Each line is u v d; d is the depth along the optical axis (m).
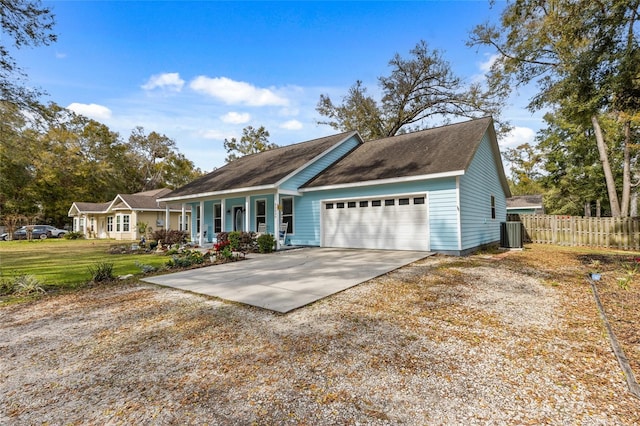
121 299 5.65
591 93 7.75
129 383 2.77
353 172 12.54
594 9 7.35
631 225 12.56
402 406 2.32
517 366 2.89
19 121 12.88
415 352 3.21
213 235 17.27
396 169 11.09
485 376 2.72
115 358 3.28
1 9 9.38
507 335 3.62
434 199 10.26
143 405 2.43
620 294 5.27
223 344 3.52
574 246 13.73
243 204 15.79
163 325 4.21
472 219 11.09
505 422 2.12
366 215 11.86
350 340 3.53
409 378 2.71
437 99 25.20
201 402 2.44
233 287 6.12
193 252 10.62
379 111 27.03
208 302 5.20
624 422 2.10
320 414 2.25
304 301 5.00
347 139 15.62
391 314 4.39
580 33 7.90
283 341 3.54
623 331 3.66
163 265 9.22
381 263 8.36
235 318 4.36
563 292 5.48
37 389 2.73
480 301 4.97
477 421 2.14
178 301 5.35
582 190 24.14
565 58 11.40
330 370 2.87
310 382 2.68
